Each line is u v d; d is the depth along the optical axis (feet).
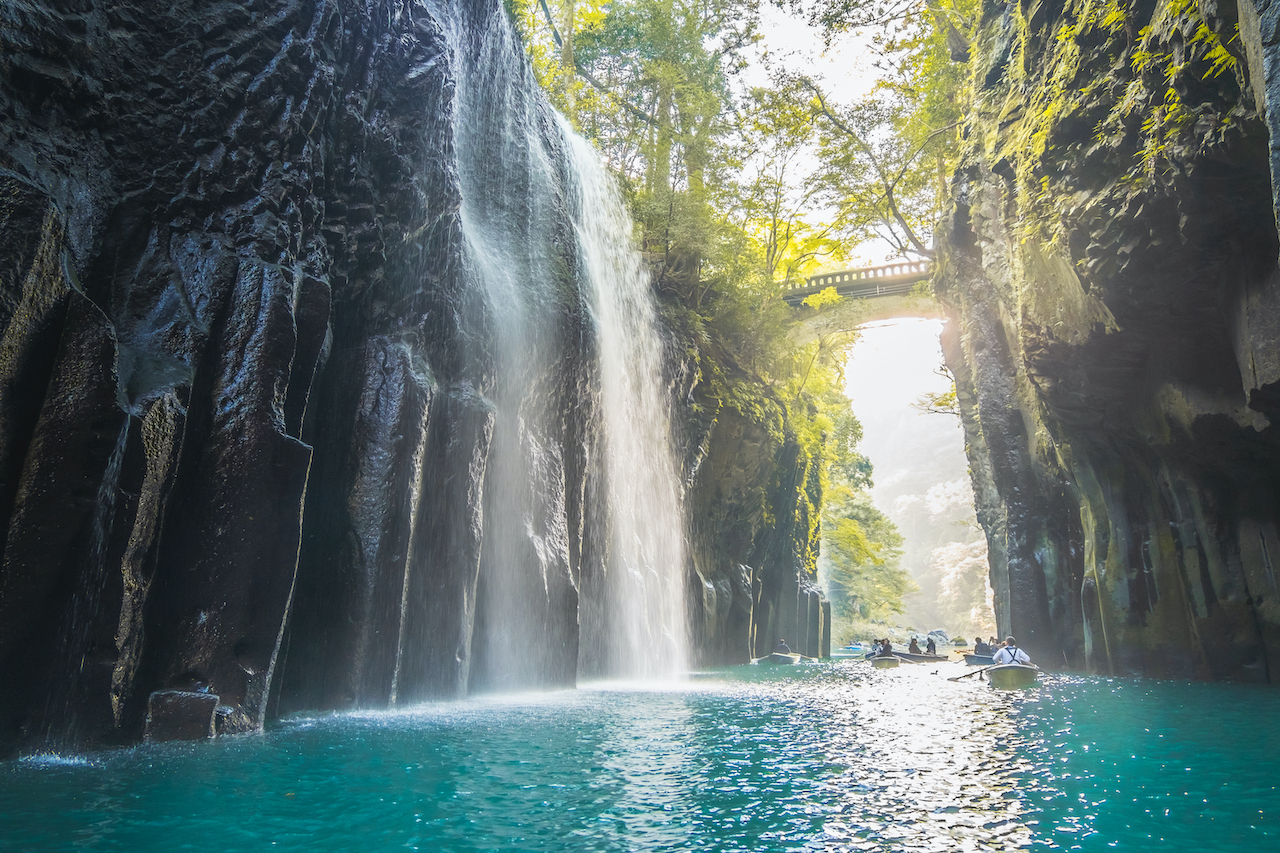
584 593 73.10
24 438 28.86
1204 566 71.72
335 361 49.55
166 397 33.42
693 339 111.96
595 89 125.49
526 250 71.41
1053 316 68.44
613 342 89.15
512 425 64.03
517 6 109.09
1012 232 76.18
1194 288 53.57
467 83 67.10
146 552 32.89
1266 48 30.76
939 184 121.29
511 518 62.18
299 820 22.86
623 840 21.72
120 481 31.48
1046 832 22.90
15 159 31.24
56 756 29.37
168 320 35.86
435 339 55.67
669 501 97.60
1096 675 82.17
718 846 21.21
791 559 148.15
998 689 68.49
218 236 38.99
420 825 22.74
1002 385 100.32
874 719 47.11
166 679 34.17
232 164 40.14
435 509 52.85
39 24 32.94
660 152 123.75
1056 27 60.95
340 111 47.98
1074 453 85.30
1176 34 41.70
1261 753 35.50
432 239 56.49
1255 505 67.56
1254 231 47.01
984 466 116.57
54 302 29.89
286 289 39.29
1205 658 71.00
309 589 45.62
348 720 40.73
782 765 32.17
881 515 244.63
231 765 29.27
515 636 60.03
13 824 21.50
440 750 33.55
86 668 30.76
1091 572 85.87
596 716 46.57
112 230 35.65
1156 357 63.46
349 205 49.14
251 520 36.65
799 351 158.81
